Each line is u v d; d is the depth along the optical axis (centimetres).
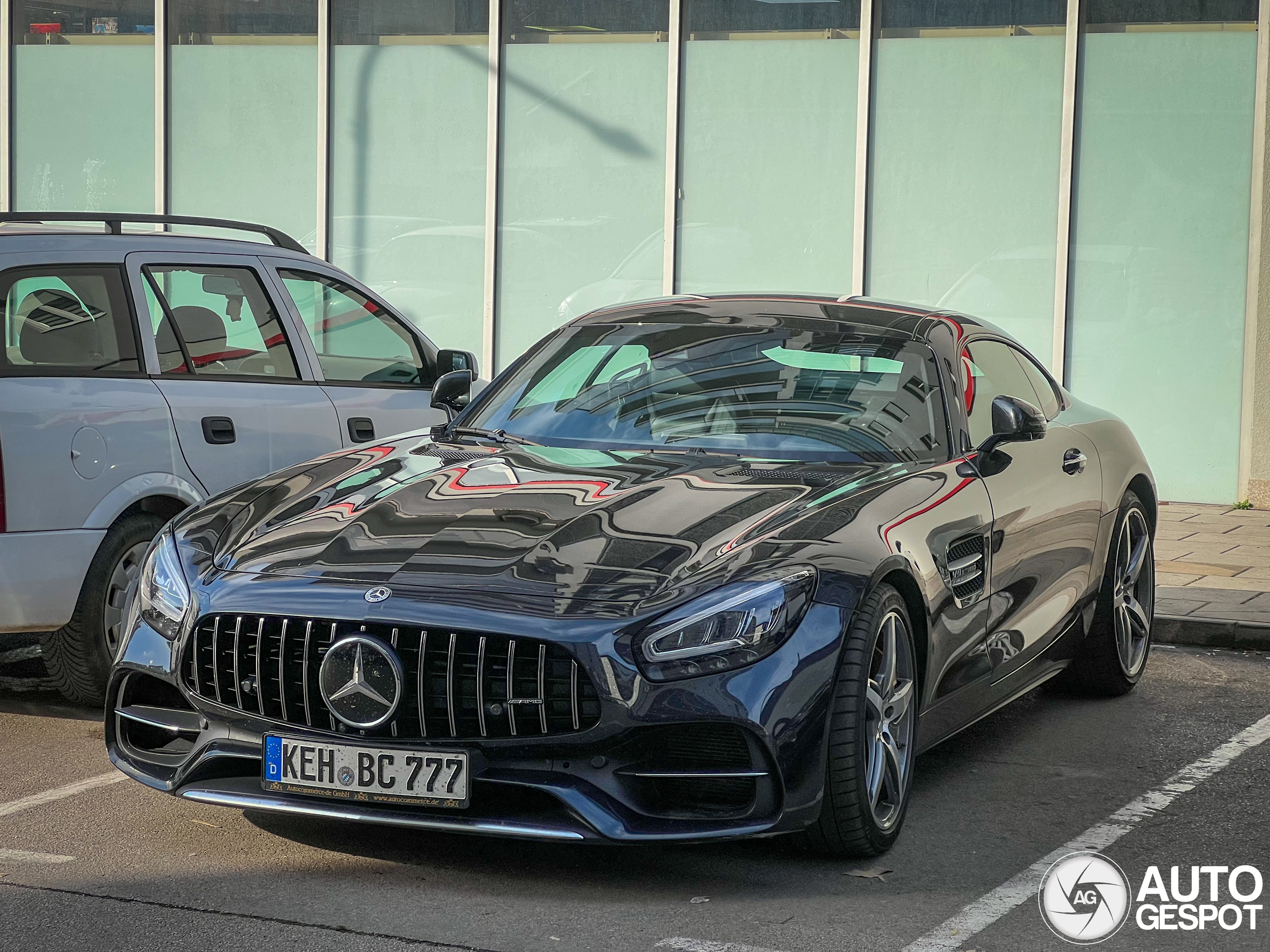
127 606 488
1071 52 1041
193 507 470
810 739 377
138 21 1230
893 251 1089
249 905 374
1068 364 1066
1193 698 610
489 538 403
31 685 614
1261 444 1029
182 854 412
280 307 634
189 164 1229
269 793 393
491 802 381
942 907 378
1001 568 484
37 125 1258
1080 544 555
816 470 457
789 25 1092
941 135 1073
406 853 413
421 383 683
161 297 589
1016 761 516
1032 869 409
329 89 1191
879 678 409
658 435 488
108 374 561
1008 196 1065
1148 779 496
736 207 1116
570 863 406
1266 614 711
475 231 1172
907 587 424
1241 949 357
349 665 377
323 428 627
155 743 432
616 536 402
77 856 410
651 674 366
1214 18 1019
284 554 409
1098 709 591
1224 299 1034
